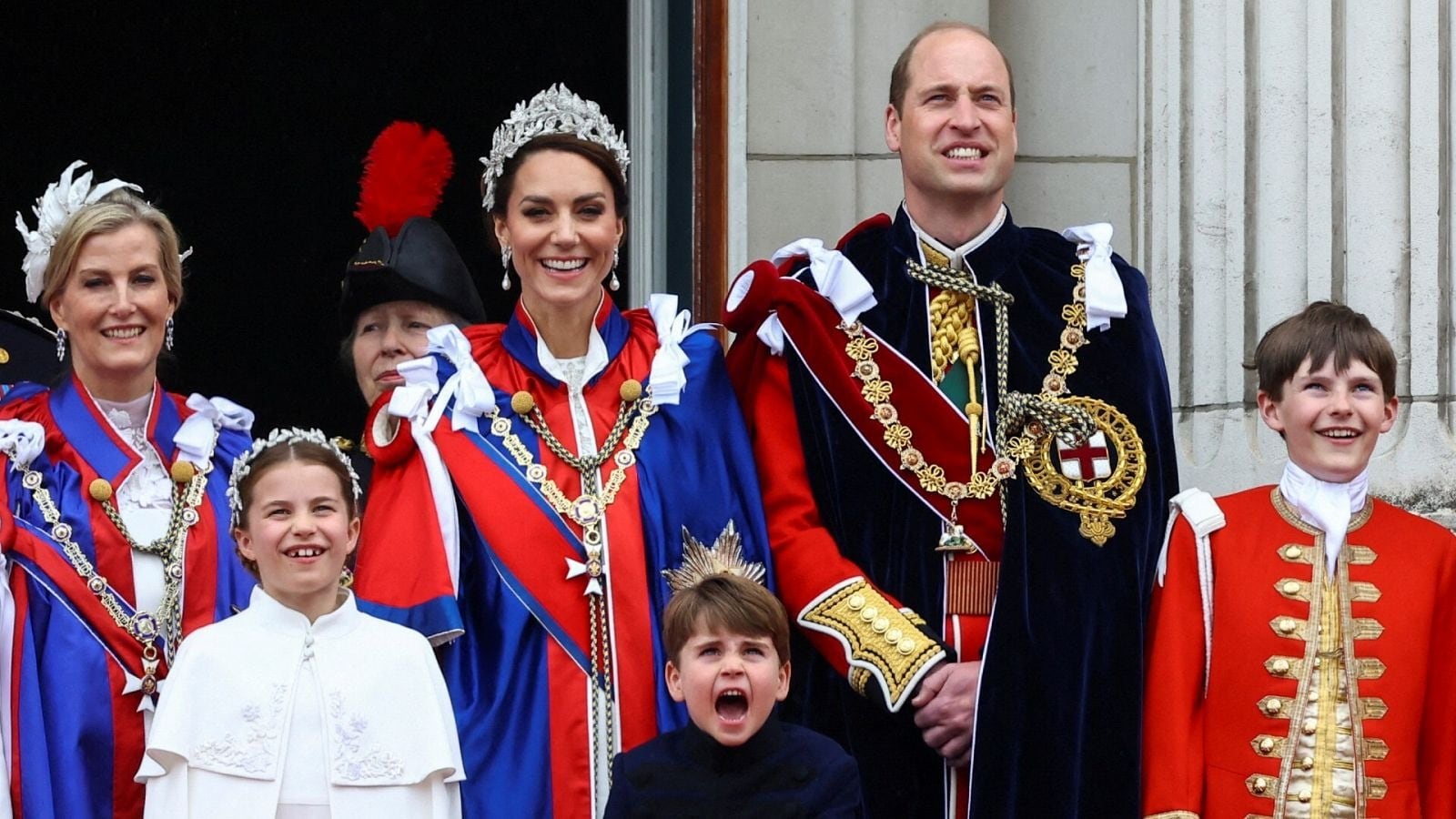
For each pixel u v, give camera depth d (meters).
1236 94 21.73
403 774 16.45
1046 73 23.59
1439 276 20.69
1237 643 17.20
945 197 18.53
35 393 18.55
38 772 16.77
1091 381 18.42
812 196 22.92
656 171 23.77
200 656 16.45
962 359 18.50
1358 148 20.95
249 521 16.64
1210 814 17.14
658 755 16.34
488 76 31.05
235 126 31.30
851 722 17.91
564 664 17.36
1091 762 17.48
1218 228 21.88
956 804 17.84
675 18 23.67
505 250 18.45
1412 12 20.91
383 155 21.94
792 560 17.86
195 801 16.16
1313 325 17.41
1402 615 17.12
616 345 18.44
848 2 22.92
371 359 21.64
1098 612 17.73
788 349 18.50
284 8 31.20
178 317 31.11
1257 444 21.16
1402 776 16.95
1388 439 20.61
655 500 17.83
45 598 17.25
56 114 30.94
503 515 17.56
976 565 18.17
